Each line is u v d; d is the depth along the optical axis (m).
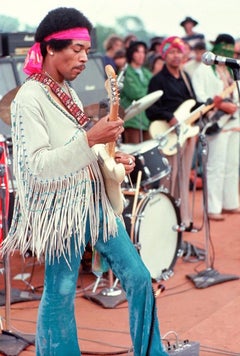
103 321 5.06
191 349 4.18
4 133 6.62
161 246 5.95
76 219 3.46
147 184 5.96
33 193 3.45
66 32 3.45
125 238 3.69
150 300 3.65
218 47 7.70
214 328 4.80
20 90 3.51
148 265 5.82
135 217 5.64
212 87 7.62
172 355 4.08
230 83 7.68
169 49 7.12
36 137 3.38
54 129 3.46
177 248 6.13
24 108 3.40
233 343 4.53
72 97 3.67
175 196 7.20
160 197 5.89
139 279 3.62
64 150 3.33
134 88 8.53
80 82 7.71
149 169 5.80
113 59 9.95
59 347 3.69
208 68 7.59
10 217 4.73
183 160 7.16
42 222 3.45
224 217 8.16
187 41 10.41
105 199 3.60
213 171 7.94
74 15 3.46
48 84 3.50
